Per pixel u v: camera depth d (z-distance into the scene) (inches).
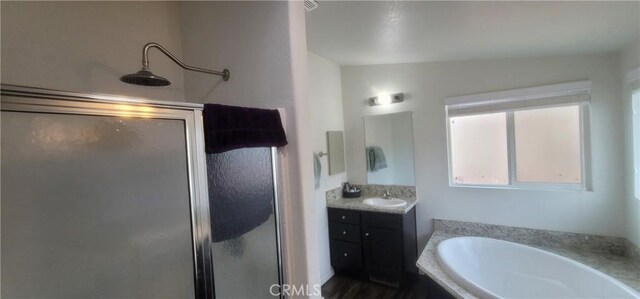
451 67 116.3
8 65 45.6
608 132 89.4
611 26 66.2
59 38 51.1
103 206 30.9
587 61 91.4
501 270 97.0
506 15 61.9
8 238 25.2
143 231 34.1
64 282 28.3
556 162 100.3
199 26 66.2
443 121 118.9
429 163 122.7
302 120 52.4
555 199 98.7
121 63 60.1
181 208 37.9
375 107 135.0
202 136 40.1
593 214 93.0
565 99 95.1
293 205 52.4
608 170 90.0
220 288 43.7
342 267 123.9
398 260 110.5
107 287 31.2
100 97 30.3
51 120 27.3
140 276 33.9
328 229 126.6
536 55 97.4
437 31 76.7
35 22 48.3
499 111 107.1
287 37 51.4
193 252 38.9
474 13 62.1
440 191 120.8
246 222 47.5
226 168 44.9
